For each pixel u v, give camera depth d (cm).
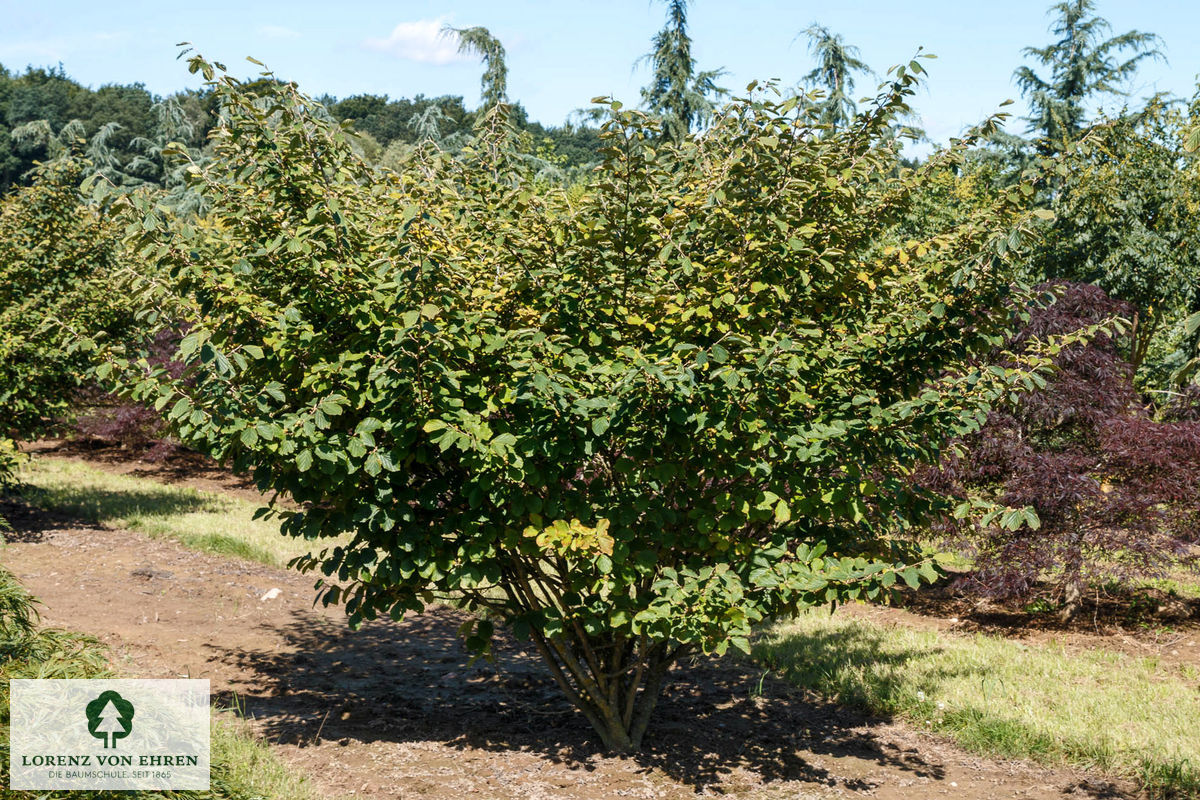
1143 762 538
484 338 441
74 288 1102
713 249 480
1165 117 1349
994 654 764
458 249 481
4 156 5653
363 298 461
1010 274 481
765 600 463
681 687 698
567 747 564
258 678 680
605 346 477
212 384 416
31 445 1950
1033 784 525
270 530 1198
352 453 423
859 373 503
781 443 449
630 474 452
